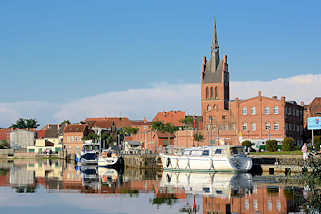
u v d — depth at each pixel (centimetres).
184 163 8975
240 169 8356
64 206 4972
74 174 9356
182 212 4591
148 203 5119
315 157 4538
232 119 12838
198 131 13362
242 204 4909
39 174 9381
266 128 12231
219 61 16862
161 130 15788
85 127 18588
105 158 11969
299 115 13488
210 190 6069
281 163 8706
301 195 5366
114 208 4825
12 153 19250
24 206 4991
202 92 16800
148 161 11075
